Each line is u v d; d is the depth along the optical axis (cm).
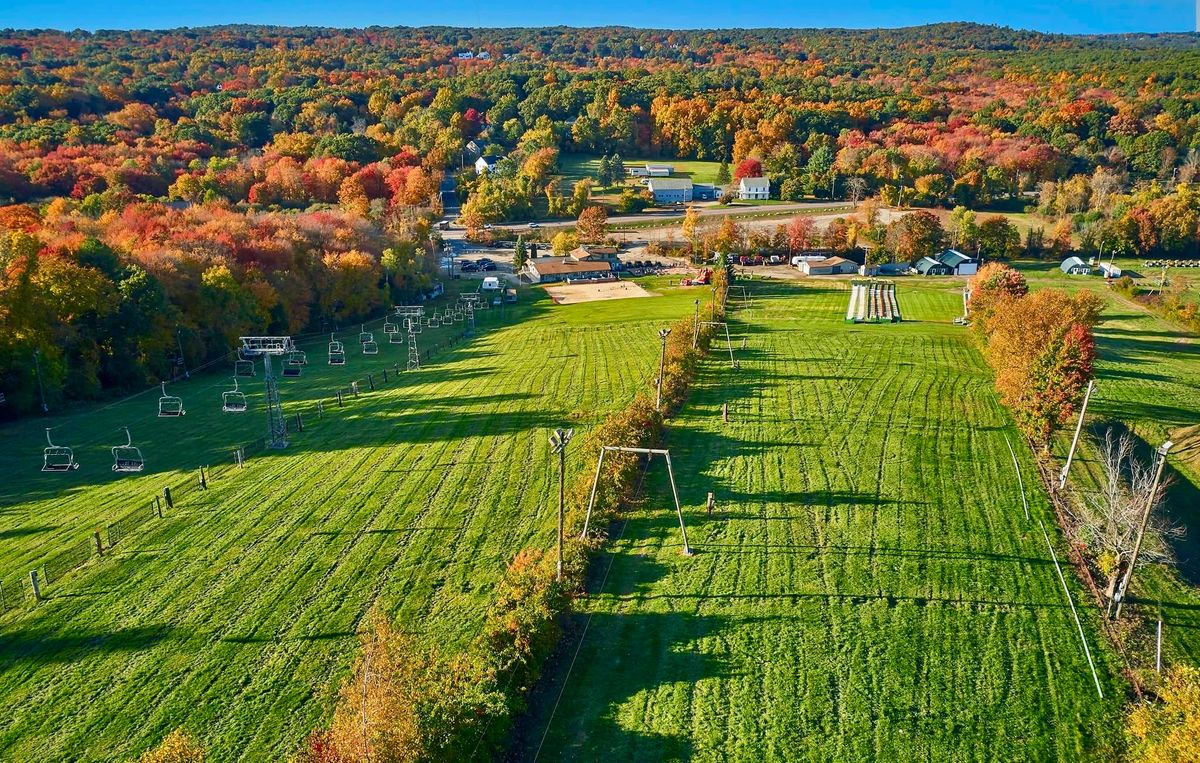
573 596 3972
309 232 13312
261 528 4909
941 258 15525
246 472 5788
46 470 5909
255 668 3625
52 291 7838
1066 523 4772
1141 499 4328
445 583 4269
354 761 2625
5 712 3366
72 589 4247
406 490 5406
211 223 12281
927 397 7031
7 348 7281
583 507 4784
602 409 7025
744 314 11206
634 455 5347
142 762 2673
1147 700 3309
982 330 8894
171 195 17600
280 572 4400
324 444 6372
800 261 15350
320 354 10475
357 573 4375
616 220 19750
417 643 3738
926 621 3859
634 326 10731
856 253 16138
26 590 4231
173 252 10038
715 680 3488
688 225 17262
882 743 3142
